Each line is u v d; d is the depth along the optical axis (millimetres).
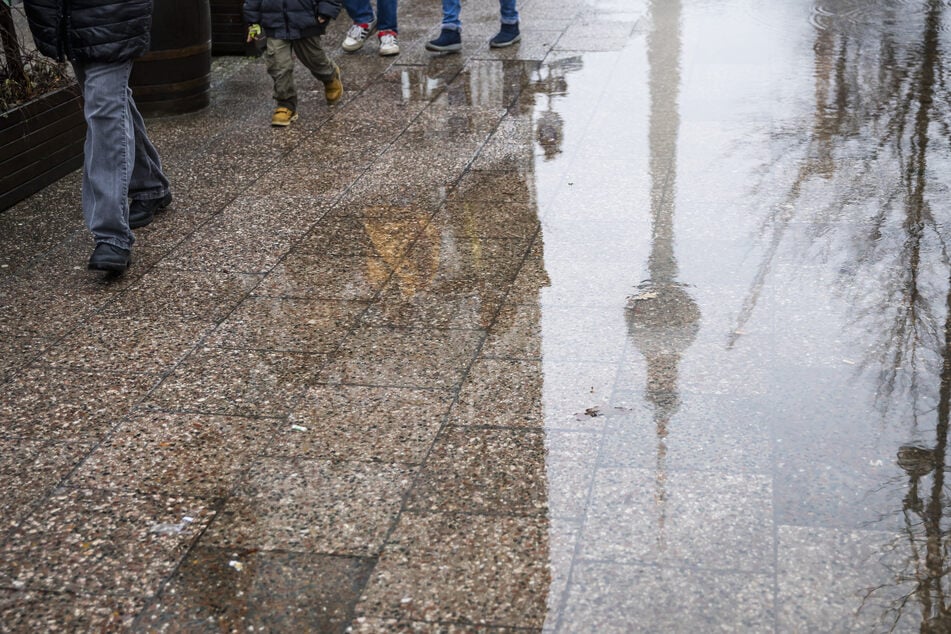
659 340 4266
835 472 3410
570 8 10164
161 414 3916
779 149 6348
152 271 5152
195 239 5508
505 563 3066
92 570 3111
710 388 3910
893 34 8766
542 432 3689
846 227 5223
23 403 4027
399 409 3875
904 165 6008
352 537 3207
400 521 3266
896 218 5297
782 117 6922
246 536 3232
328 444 3680
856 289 4598
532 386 3982
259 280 5004
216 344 4422
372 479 3475
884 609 2844
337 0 7113
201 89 7715
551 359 4168
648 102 7371
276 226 5629
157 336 4512
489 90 7855
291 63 7207
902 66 7898
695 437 3621
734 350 4160
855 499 3279
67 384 4152
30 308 4816
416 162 6484
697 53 8492
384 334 4438
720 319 4406
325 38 9602
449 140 6848
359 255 5227
